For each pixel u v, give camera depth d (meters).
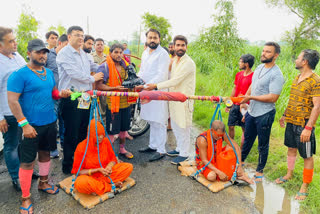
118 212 2.61
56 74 3.99
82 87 3.22
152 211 2.64
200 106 6.59
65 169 3.35
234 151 3.19
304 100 2.80
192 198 2.88
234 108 3.86
